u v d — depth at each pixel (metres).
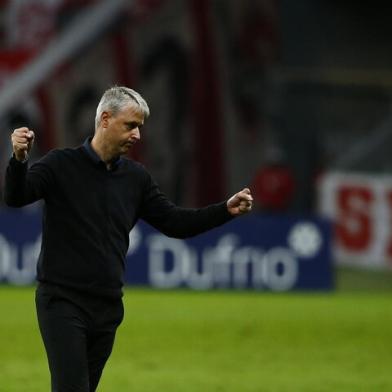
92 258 21.30
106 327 21.55
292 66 105.56
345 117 107.00
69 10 100.56
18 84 99.31
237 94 103.31
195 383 37.81
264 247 77.06
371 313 65.12
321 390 36.75
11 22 99.56
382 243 89.12
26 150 19.97
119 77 101.50
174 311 63.22
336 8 107.69
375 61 108.94
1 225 73.25
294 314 63.38
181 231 22.30
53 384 20.66
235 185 102.75
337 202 90.75
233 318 60.41
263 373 40.75
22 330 52.66
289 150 104.25
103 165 21.58
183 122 102.19
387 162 105.88
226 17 102.94
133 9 101.62
